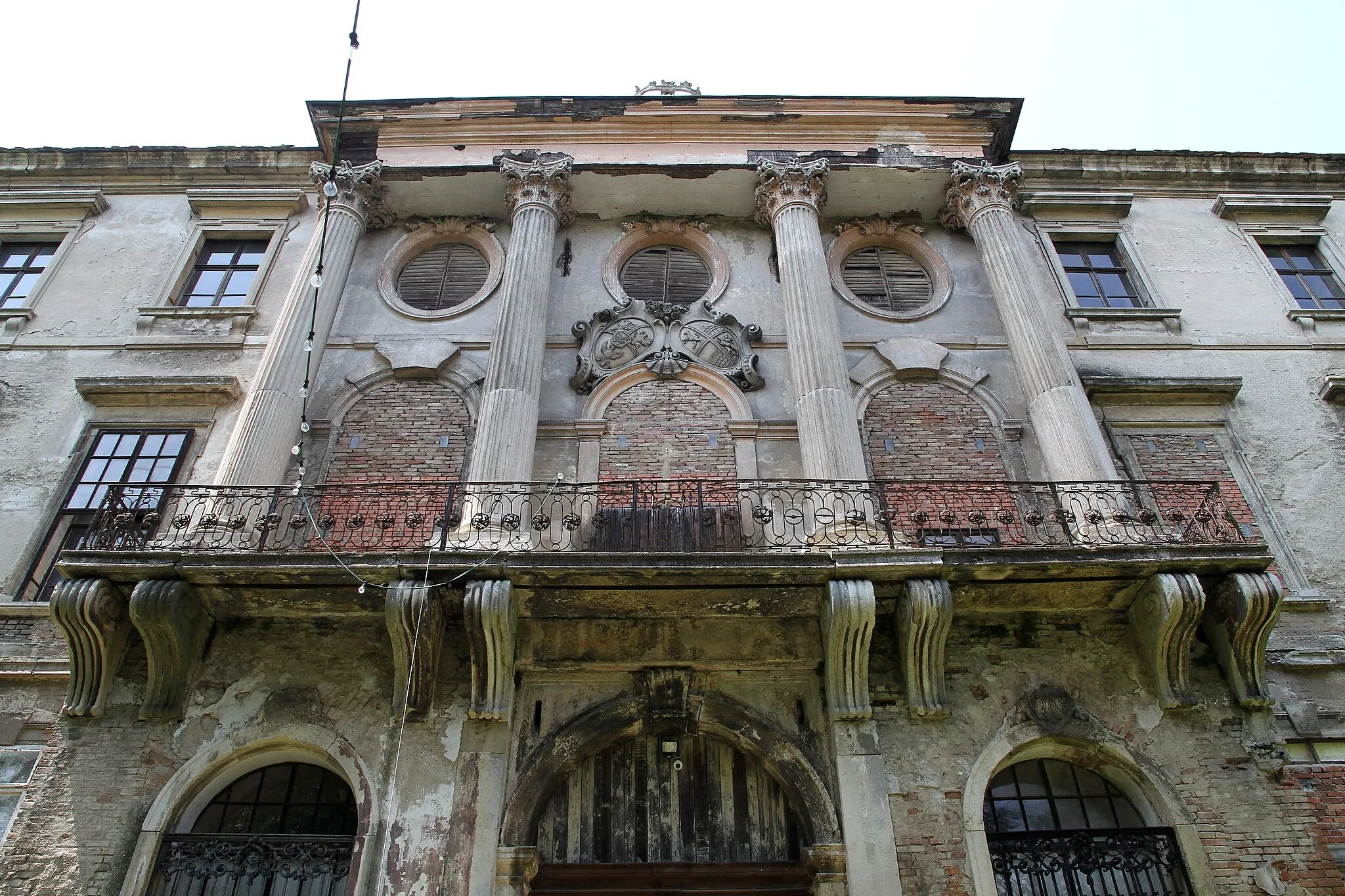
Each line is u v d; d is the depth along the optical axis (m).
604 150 14.18
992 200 13.61
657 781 9.24
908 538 10.27
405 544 10.44
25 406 11.90
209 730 8.98
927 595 8.79
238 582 8.96
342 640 9.53
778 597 9.14
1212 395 12.22
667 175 13.84
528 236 12.93
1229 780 8.82
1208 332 13.16
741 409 11.99
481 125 14.27
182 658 9.05
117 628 9.09
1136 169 15.24
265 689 9.21
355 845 8.31
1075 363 12.68
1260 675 9.19
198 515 10.05
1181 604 8.88
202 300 13.59
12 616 9.94
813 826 8.56
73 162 14.91
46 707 9.23
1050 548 8.95
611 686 9.47
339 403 11.96
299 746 8.98
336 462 11.42
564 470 11.36
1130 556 8.95
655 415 11.98
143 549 8.95
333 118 14.15
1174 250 14.39
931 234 14.38
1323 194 15.23
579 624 9.49
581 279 13.55
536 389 11.44
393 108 14.21
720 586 8.95
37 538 10.67
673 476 11.33
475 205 14.29
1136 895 8.38
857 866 8.19
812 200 13.48
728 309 13.27
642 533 10.50
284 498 10.23
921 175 13.99
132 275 13.66
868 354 12.74
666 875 8.68
